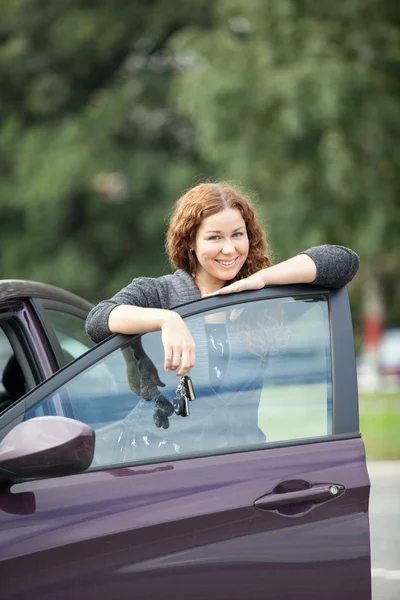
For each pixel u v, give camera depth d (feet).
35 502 12.07
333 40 73.87
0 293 15.29
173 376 13.14
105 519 12.16
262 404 13.34
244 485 12.75
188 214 14.51
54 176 98.37
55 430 11.73
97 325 13.28
